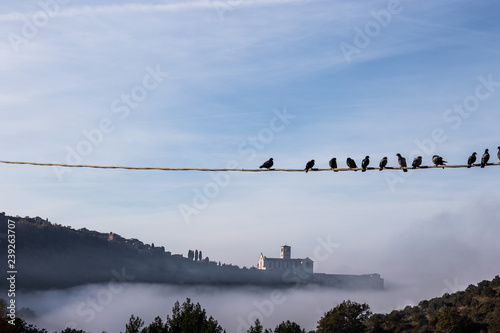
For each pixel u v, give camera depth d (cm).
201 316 7625
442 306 15175
